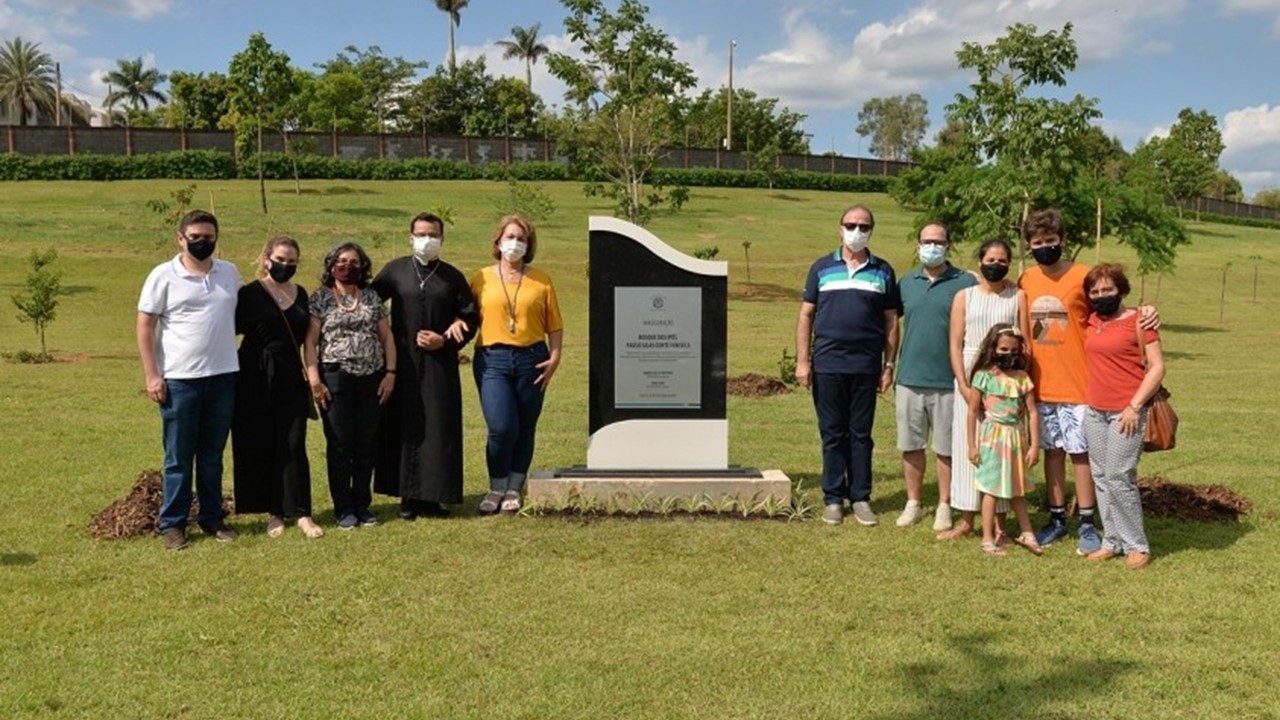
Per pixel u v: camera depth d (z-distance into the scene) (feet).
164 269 18.98
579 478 22.22
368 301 20.68
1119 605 16.39
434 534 20.22
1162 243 68.44
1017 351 19.04
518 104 251.39
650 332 23.07
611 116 89.92
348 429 20.56
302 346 20.43
